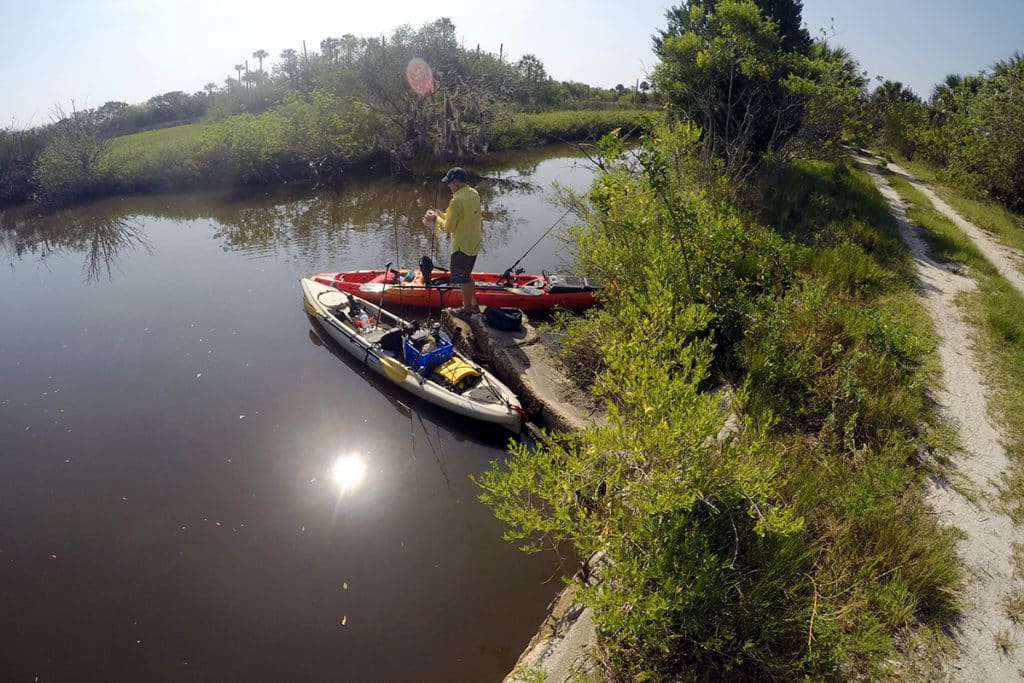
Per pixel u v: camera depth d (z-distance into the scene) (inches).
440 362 280.4
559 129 1172.5
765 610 126.8
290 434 263.1
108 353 330.0
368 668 162.9
